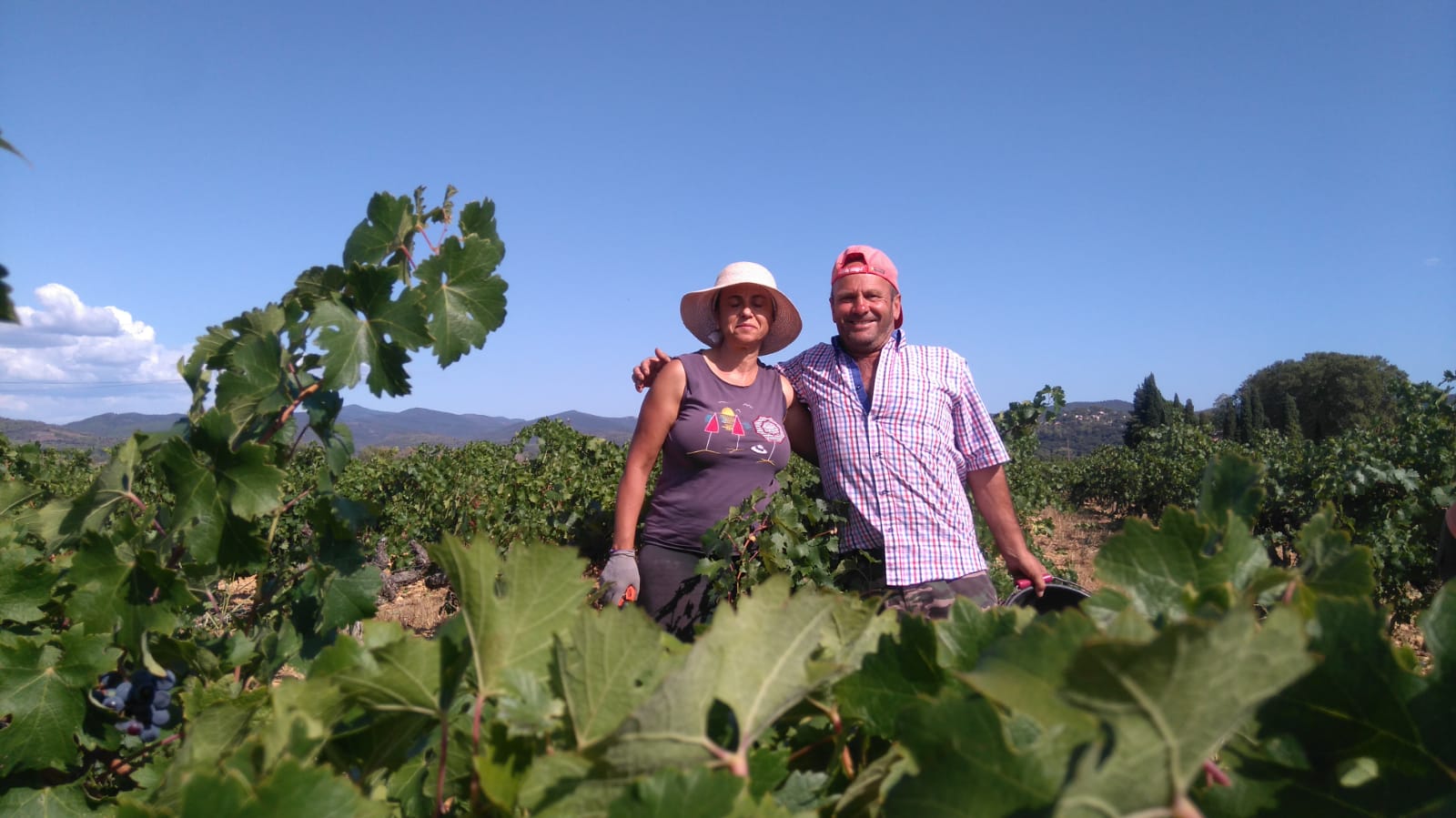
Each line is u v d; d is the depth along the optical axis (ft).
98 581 4.56
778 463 10.94
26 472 24.64
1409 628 23.94
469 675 2.99
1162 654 1.50
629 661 2.41
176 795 2.83
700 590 10.77
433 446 48.19
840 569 11.44
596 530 18.72
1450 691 2.05
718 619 2.28
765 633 2.31
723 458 10.44
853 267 10.70
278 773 2.06
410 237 5.12
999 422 23.16
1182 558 2.77
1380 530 25.00
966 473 11.26
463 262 4.89
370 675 2.60
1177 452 63.10
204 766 2.26
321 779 2.09
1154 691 1.53
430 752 3.59
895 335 11.16
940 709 1.98
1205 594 2.50
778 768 2.44
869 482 10.59
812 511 11.12
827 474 11.09
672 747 2.13
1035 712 1.83
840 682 2.83
